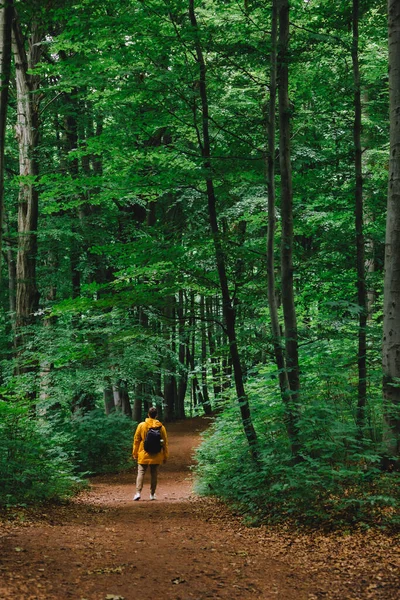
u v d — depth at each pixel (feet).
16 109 63.21
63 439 47.91
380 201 39.22
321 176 39.01
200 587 16.87
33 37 58.08
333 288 39.11
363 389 33.81
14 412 34.24
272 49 33.78
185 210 59.26
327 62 42.68
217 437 45.85
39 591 15.30
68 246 70.18
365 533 21.98
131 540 23.41
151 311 37.76
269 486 29.63
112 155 40.98
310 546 21.47
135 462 63.21
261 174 36.50
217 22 44.83
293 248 36.24
